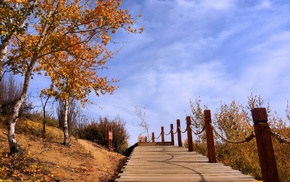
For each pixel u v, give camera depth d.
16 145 8.21
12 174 6.44
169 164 9.08
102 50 11.10
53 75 10.22
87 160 11.10
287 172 10.73
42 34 8.63
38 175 6.83
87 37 9.10
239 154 13.19
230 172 7.28
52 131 14.31
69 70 9.93
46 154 9.74
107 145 19.05
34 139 11.48
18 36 9.27
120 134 20.64
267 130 4.50
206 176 6.71
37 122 14.61
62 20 8.59
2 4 6.78
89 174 8.55
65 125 12.66
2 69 8.16
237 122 15.02
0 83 12.97
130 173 7.37
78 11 8.88
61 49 8.69
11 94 13.32
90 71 10.88
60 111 16.73
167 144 19.08
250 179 6.21
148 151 13.85
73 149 12.27
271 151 4.40
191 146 12.77
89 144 15.87
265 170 4.37
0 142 9.52
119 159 13.98
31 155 8.72
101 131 19.48
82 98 10.57
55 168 8.20
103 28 9.04
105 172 9.60
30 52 8.38
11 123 8.34
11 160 7.41
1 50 8.08
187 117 13.19
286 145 12.07
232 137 14.42
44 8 8.27
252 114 4.77
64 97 10.97
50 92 10.80
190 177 6.63
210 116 9.48
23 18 7.78
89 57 10.43
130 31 9.38
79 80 9.75
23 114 13.27
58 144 12.09
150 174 7.19
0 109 12.06
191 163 9.14
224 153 14.76
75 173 8.29
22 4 7.43
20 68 8.65
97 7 8.55
